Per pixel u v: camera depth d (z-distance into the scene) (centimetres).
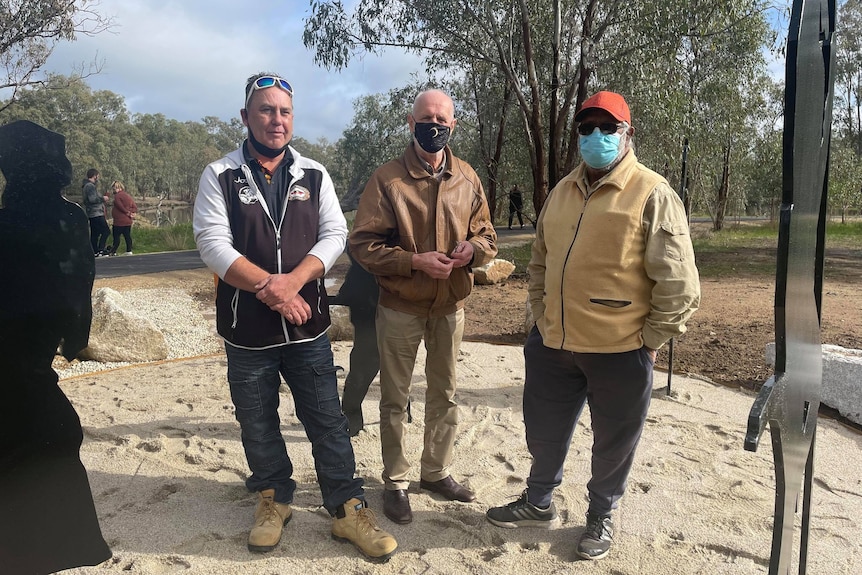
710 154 1482
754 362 573
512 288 1045
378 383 521
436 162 288
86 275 208
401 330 289
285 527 292
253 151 260
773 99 2120
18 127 190
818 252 183
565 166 1216
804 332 152
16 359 196
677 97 1091
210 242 247
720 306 848
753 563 269
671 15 1011
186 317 806
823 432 421
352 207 620
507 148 1912
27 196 193
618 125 236
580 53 1178
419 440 401
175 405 459
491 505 317
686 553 275
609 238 239
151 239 1792
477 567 263
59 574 253
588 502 318
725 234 2292
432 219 283
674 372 555
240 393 267
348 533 273
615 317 241
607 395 253
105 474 345
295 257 259
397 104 1541
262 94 250
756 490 332
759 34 1232
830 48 163
